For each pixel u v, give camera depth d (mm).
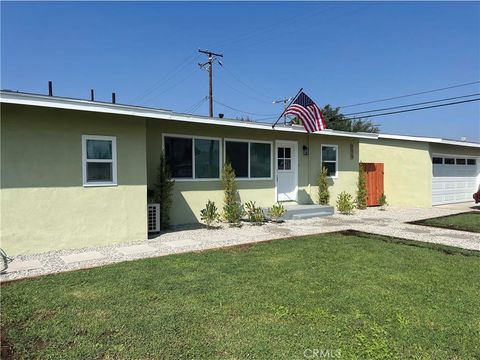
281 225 10430
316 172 13859
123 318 3859
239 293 4598
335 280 5137
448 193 17703
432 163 16562
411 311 4047
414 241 7996
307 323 3746
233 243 7875
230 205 10703
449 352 3189
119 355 3131
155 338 3420
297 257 6484
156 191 9594
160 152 9727
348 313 3988
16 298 4453
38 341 3393
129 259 6484
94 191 7555
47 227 7004
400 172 16578
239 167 11508
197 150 10508
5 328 3660
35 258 6547
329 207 12805
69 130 7242
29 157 6801
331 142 14336
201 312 4012
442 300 4383
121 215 7930
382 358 3084
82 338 3430
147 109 7953
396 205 16625
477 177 19938
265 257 6488
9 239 6617
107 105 7219
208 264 6008
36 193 6879
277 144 12648
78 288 4809
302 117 11102
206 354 3137
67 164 7223
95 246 7547
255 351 3186
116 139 7840
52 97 6484
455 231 9516
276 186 12516
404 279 5195
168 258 6418
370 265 5945
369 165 16172
